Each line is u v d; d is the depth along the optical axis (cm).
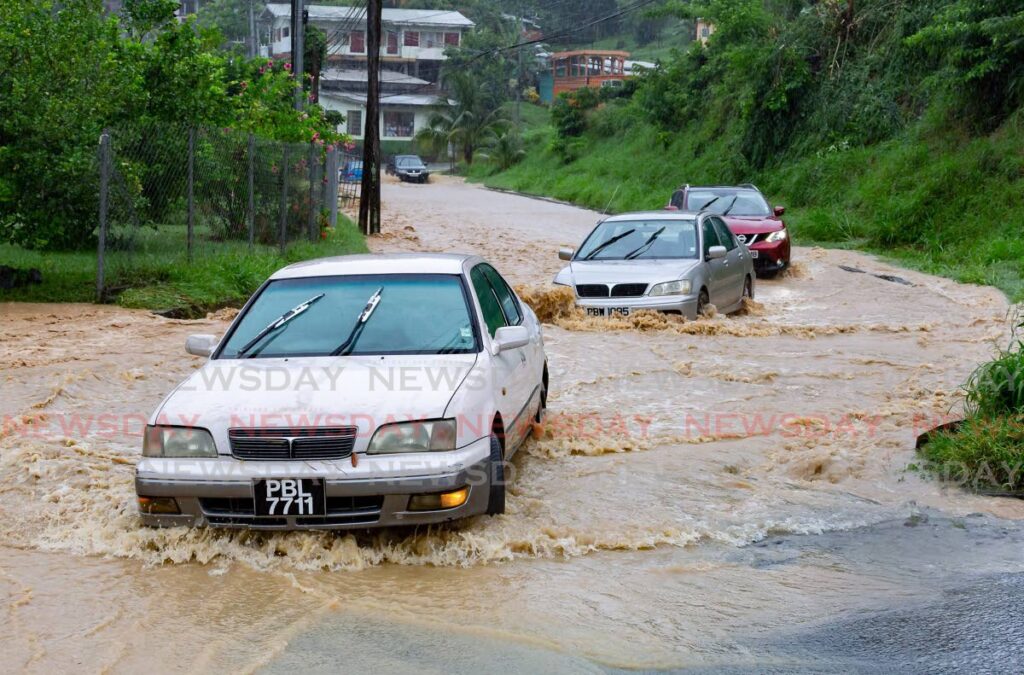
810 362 1070
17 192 1383
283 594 486
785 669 408
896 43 3145
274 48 7700
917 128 2780
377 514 528
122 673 407
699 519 599
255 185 1775
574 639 437
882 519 603
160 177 1564
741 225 1870
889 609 470
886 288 1741
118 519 577
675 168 4088
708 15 4297
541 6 9925
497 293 736
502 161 6303
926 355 1117
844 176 2930
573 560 536
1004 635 436
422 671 406
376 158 2569
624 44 9881
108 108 1463
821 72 3362
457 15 8444
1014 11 2539
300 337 622
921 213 2411
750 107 3500
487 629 447
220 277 1466
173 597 482
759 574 516
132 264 1441
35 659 418
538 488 652
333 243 2025
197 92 1775
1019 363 760
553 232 2773
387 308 640
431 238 2541
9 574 511
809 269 2014
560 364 1044
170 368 988
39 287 1368
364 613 464
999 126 2547
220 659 418
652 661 416
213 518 536
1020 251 2027
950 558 538
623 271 1288
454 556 534
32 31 1394
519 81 7925
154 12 1798
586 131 5675
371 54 2519
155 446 543
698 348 1138
